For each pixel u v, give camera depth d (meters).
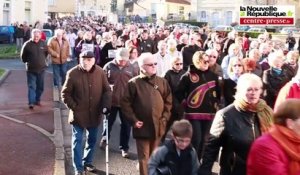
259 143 3.50
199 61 7.12
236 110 4.63
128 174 7.58
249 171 3.55
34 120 11.51
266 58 10.69
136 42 16.56
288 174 3.40
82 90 7.18
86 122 7.25
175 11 92.06
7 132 10.18
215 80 7.21
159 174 4.83
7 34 39.22
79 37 19.30
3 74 20.44
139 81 6.70
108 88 7.44
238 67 7.96
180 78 7.41
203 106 7.08
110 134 9.52
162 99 6.73
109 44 13.70
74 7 78.69
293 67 8.73
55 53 15.38
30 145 9.09
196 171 4.83
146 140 6.64
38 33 12.67
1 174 7.33
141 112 6.62
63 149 8.83
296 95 5.26
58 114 12.24
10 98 14.75
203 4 73.12
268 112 4.61
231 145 4.61
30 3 46.59
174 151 4.84
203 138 7.05
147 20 83.50
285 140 3.44
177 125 4.75
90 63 7.18
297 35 35.16
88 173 7.56
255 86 4.53
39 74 12.96
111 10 101.62
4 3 42.00
